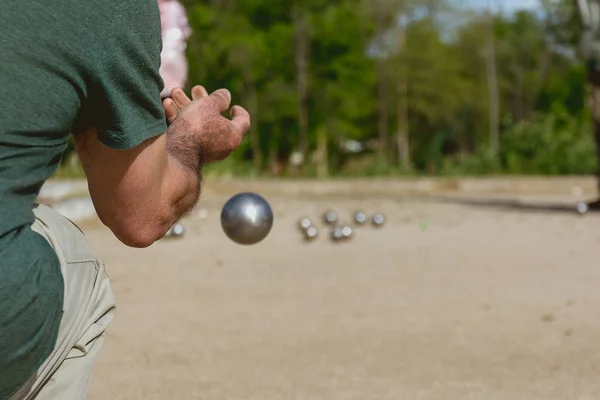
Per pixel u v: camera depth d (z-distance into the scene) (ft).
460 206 58.23
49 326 5.89
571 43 208.74
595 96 51.60
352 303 21.63
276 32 160.66
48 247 6.03
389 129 206.39
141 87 6.21
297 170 147.33
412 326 18.76
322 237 38.06
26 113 5.79
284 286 24.45
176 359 15.99
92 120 6.26
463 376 14.66
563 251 32.07
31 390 6.22
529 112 231.30
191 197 7.12
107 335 18.04
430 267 28.12
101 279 6.86
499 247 33.58
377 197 71.26
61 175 72.38
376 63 187.32
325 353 16.37
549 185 86.53
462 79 210.59
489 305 21.20
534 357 15.94
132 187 6.54
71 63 5.86
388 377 14.61
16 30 5.72
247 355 16.25
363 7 170.81
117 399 13.41
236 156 120.26
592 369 15.05
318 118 172.96
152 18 6.19
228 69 150.10
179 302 21.98
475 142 224.74
